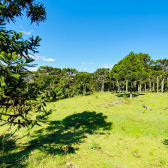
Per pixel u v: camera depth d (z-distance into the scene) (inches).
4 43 111.7
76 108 779.4
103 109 701.9
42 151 269.4
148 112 585.6
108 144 316.8
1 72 89.7
